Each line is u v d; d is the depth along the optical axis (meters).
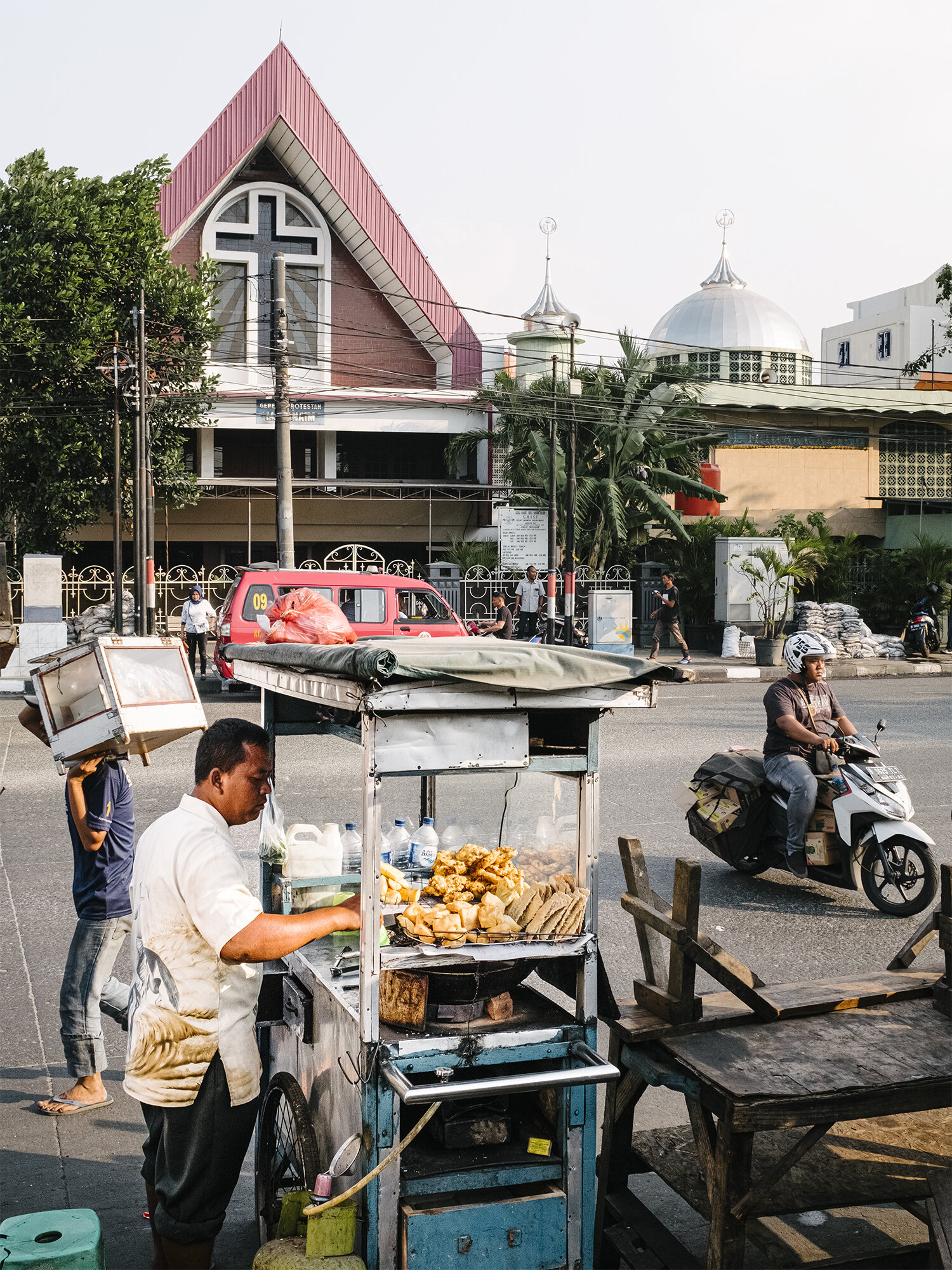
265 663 3.56
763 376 35.84
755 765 7.70
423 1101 2.69
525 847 3.28
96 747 3.78
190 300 22.84
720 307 36.81
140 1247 3.49
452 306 25.17
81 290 22.14
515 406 25.33
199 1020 2.97
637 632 25.03
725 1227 2.92
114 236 22.12
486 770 2.89
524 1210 2.87
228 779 3.08
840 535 29.02
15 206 21.55
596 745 3.02
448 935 2.90
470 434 26.73
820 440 29.08
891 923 6.91
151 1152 3.21
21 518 23.22
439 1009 3.01
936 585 24.95
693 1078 3.05
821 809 7.32
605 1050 4.73
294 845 3.78
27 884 7.25
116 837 4.41
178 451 23.98
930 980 3.67
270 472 28.94
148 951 3.00
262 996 3.66
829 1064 3.04
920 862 8.13
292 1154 3.37
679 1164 3.43
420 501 29.52
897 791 7.09
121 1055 5.04
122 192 22.73
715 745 12.68
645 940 3.50
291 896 3.76
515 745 2.89
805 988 3.56
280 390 17.92
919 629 22.50
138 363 19.41
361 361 29.77
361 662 2.65
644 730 13.84
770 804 7.54
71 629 22.55
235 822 3.14
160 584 23.56
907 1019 3.40
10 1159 4.04
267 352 28.92
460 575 24.45
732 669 20.58
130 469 22.88
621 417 25.36
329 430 27.94
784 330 36.72
